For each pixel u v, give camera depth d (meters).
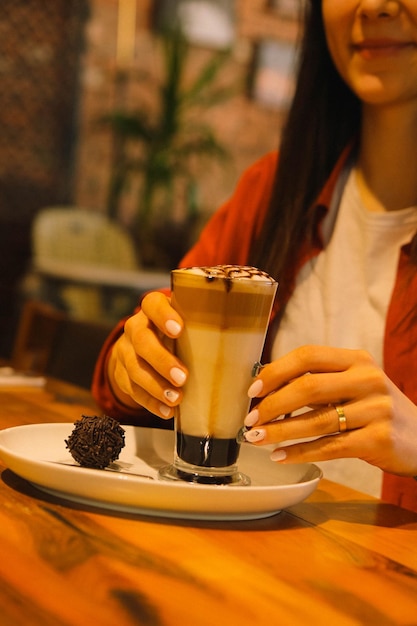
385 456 0.65
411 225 1.03
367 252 1.04
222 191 4.06
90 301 3.16
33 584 0.45
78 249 3.25
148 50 3.76
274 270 1.06
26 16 3.40
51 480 0.58
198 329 0.61
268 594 0.48
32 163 3.51
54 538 0.52
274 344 1.06
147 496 0.57
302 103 1.09
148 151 3.49
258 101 4.09
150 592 0.46
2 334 3.48
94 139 3.68
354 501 0.70
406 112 1.00
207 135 3.55
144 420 0.90
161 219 3.86
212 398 0.62
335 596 0.48
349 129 1.10
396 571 0.54
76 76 3.54
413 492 0.91
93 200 3.71
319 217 1.08
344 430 0.64
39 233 3.16
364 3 0.90
